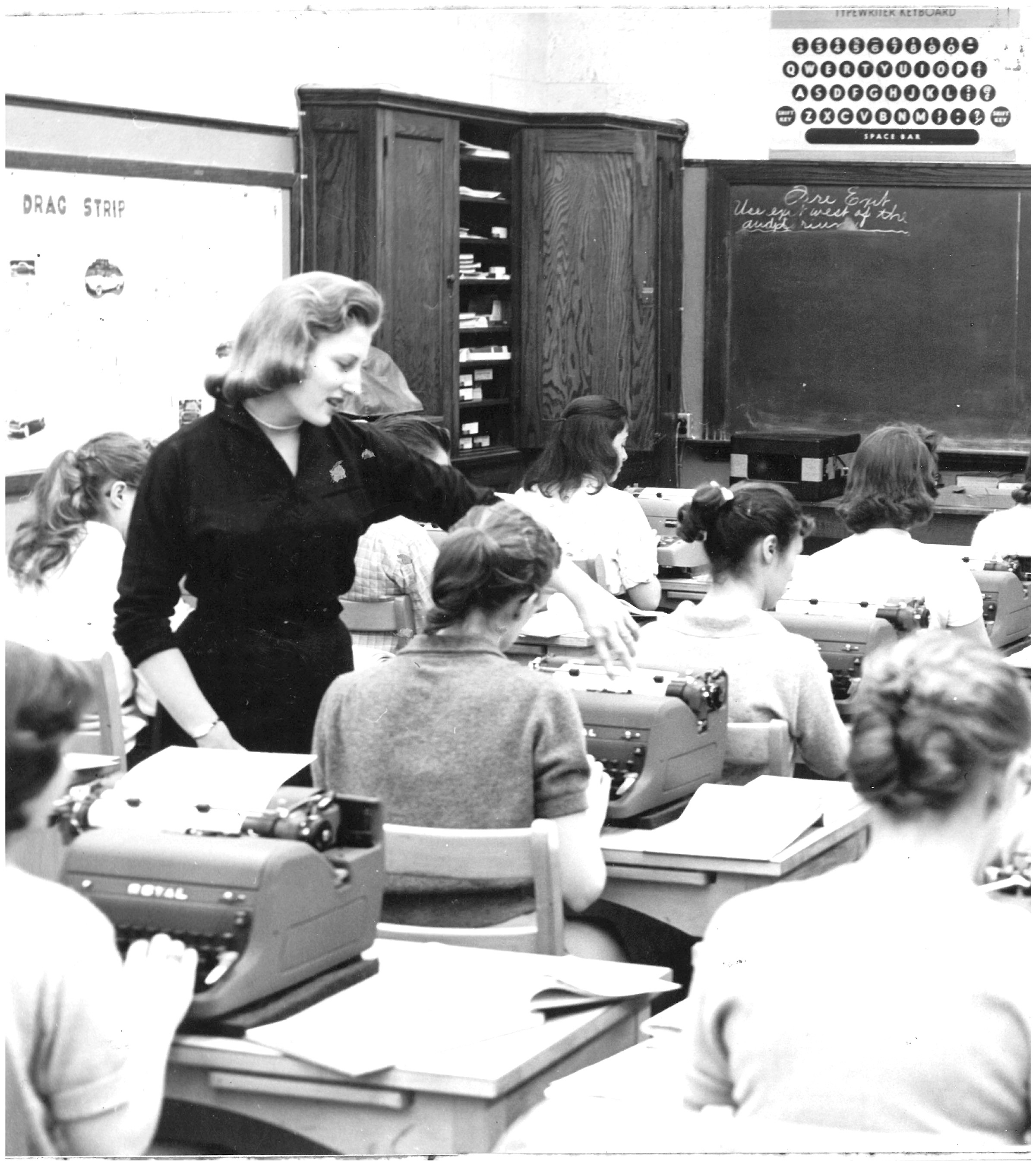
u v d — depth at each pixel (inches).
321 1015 74.9
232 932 73.0
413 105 302.4
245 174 276.7
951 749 60.0
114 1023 67.6
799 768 142.6
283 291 106.6
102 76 244.2
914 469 156.3
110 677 125.1
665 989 80.3
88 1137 67.2
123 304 250.7
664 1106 68.8
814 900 62.1
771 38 368.5
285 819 76.9
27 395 231.9
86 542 134.0
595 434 193.2
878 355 374.0
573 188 355.6
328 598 115.5
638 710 109.9
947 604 154.9
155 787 80.7
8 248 227.5
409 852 90.2
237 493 110.0
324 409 108.0
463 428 341.7
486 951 87.7
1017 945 60.2
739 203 378.0
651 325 363.9
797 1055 60.3
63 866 75.7
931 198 366.0
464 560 95.7
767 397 382.3
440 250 315.6
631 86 376.8
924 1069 59.3
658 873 104.7
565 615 183.9
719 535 124.7
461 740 94.8
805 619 145.9
